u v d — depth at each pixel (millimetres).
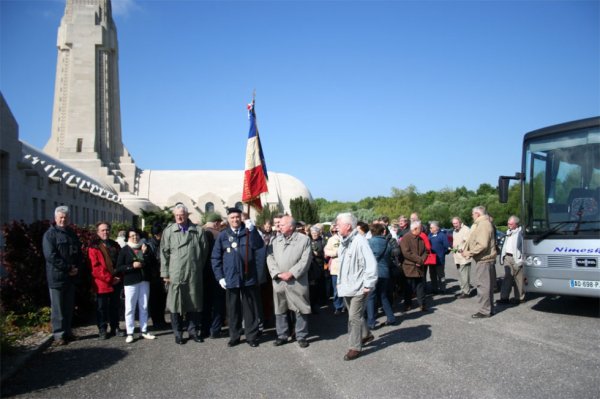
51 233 7961
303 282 7609
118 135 66688
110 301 8570
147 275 8508
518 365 6102
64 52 60500
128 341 8031
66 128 59344
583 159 9180
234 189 79875
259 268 7934
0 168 14656
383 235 9219
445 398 5059
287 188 81750
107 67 62375
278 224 8055
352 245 6879
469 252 9328
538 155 9766
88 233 11188
